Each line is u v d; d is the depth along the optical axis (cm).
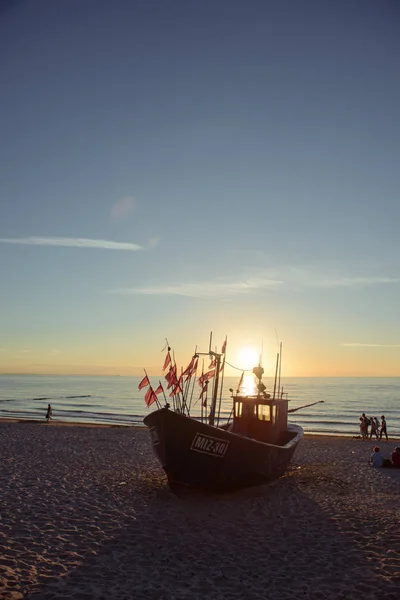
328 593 838
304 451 2558
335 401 9350
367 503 1479
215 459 1465
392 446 2806
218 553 1033
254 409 1875
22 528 1152
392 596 825
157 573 915
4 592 799
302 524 1253
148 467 1983
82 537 1109
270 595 827
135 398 10069
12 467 1906
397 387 16438
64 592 811
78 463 2038
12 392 12494
